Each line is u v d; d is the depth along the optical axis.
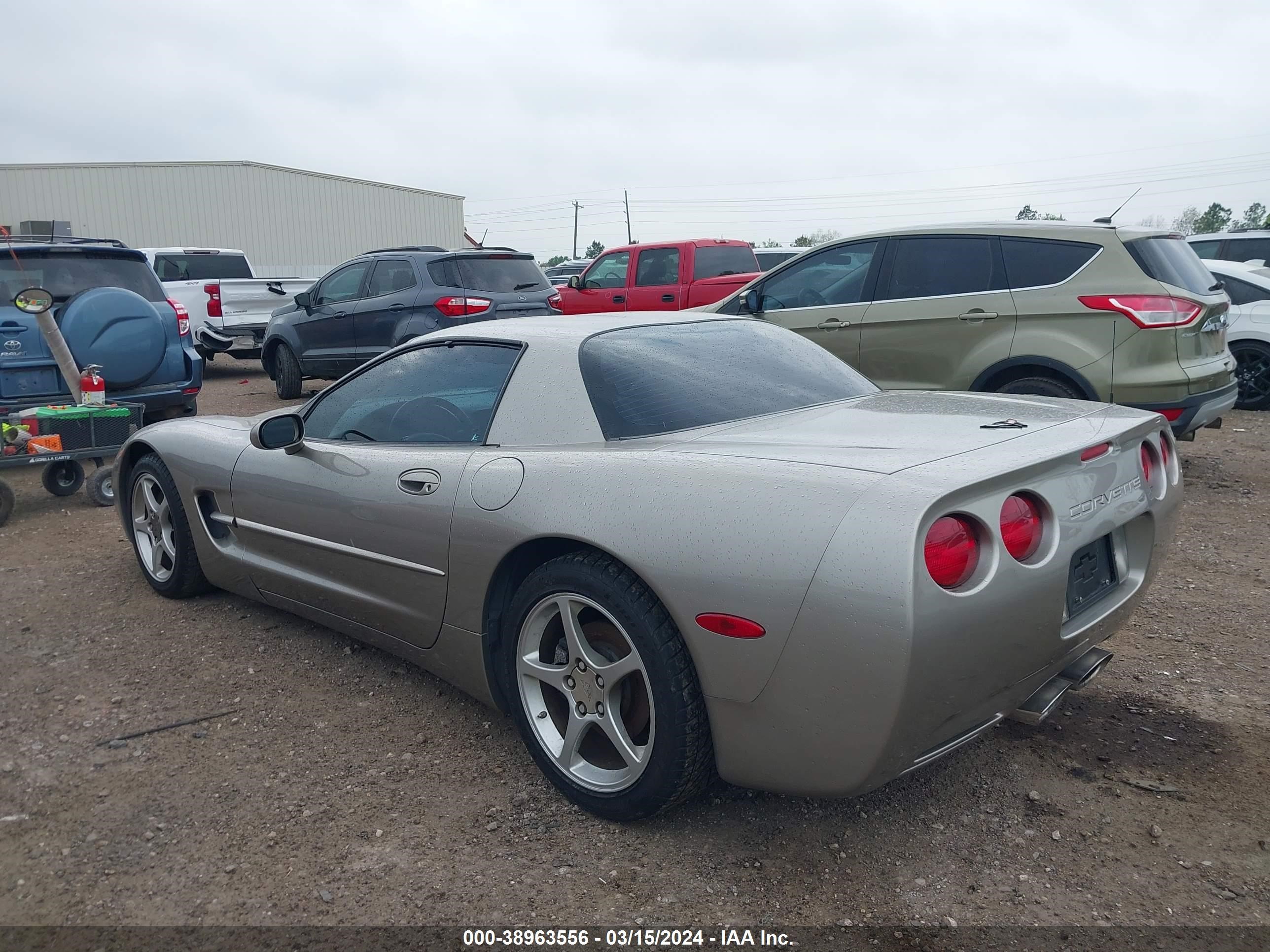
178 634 4.24
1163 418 3.02
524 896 2.45
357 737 3.30
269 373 11.66
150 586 4.86
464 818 2.81
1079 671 2.74
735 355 3.41
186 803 2.89
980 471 2.30
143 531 4.80
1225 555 5.21
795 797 2.71
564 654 2.90
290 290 14.86
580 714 2.77
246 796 2.93
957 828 2.72
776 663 2.28
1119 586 2.84
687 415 2.97
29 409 6.40
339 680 3.75
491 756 3.17
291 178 38.06
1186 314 5.77
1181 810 2.79
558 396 3.03
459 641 3.14
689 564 2.39
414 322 9.70
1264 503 6.32
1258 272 10.91
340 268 10.73
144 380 7.39
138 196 35.59
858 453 2.50
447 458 3.15
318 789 2.97
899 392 3.60
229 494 4.10
